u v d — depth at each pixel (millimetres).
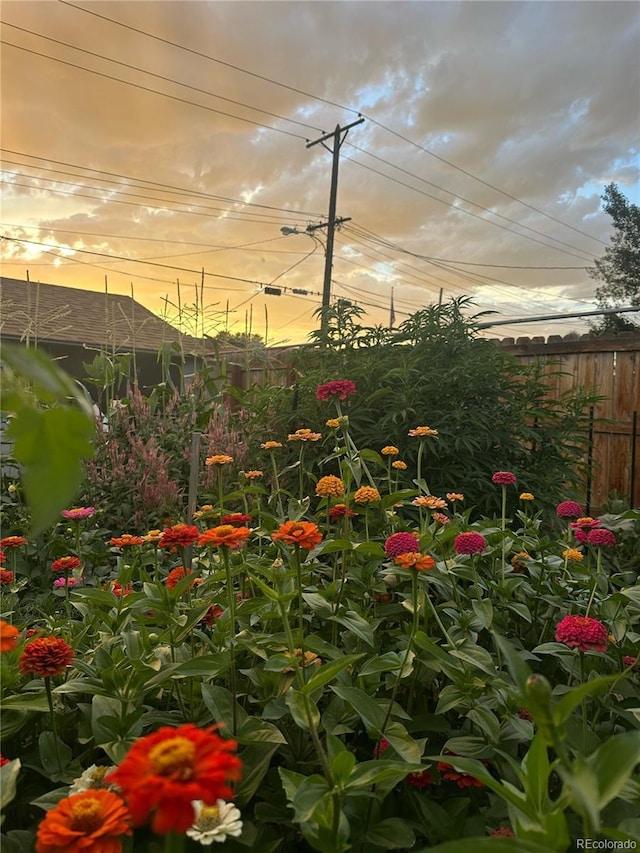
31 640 1206
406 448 3193
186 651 1338
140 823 487
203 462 3574
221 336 5176
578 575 1737
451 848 510
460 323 3551
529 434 3363
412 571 1145
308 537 1115
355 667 1277
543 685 547
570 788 558
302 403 3629
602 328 14289
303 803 780
